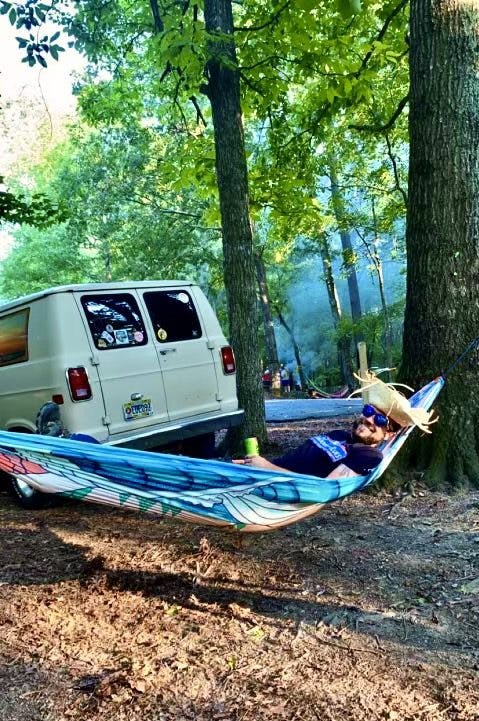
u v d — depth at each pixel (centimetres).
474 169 535
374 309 2939
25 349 584
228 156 736
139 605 374
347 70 830
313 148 1047
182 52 612
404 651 309
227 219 741
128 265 2328
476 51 529
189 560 434
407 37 745
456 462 530
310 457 391
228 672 301
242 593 381
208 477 321
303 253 2455
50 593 395
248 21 972
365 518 486
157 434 579
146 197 2056
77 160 2148
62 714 275
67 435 535
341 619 343
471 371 540
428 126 541
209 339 654
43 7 675
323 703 273
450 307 542
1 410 621
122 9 980
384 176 1730
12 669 312
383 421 398
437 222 543
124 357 577
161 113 1395
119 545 472
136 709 276
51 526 528
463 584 371
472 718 258
